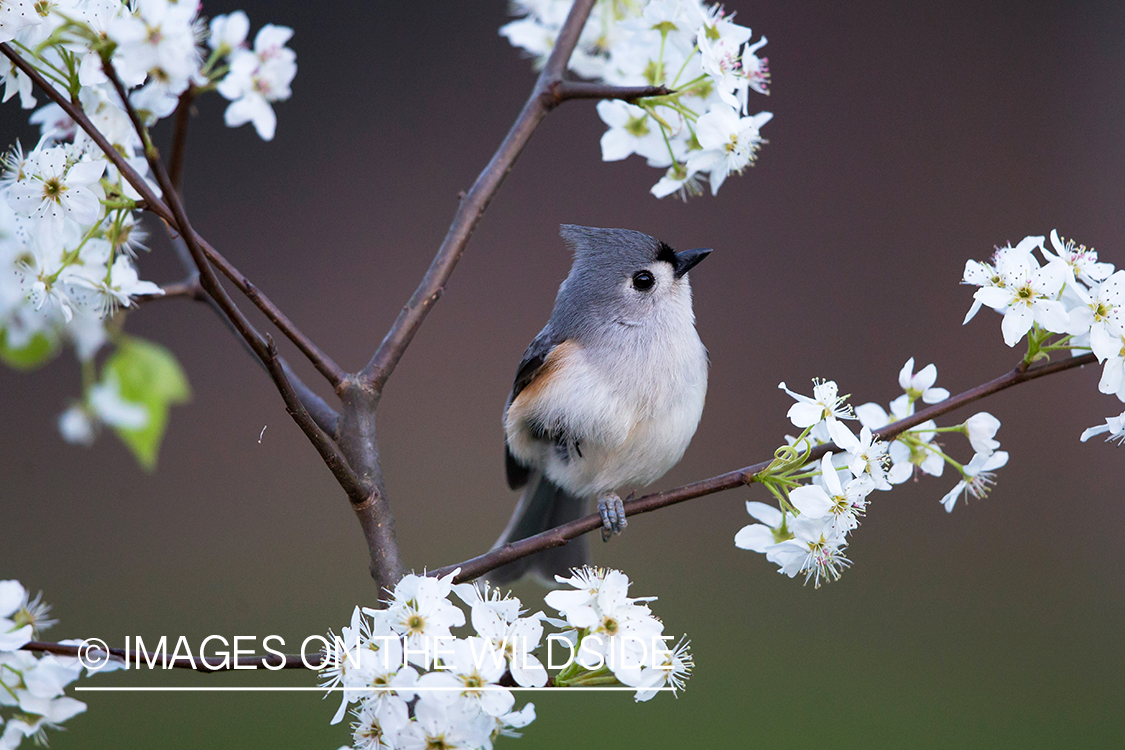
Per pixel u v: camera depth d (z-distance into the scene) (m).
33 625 3.65
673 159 5.27
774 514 4.58
